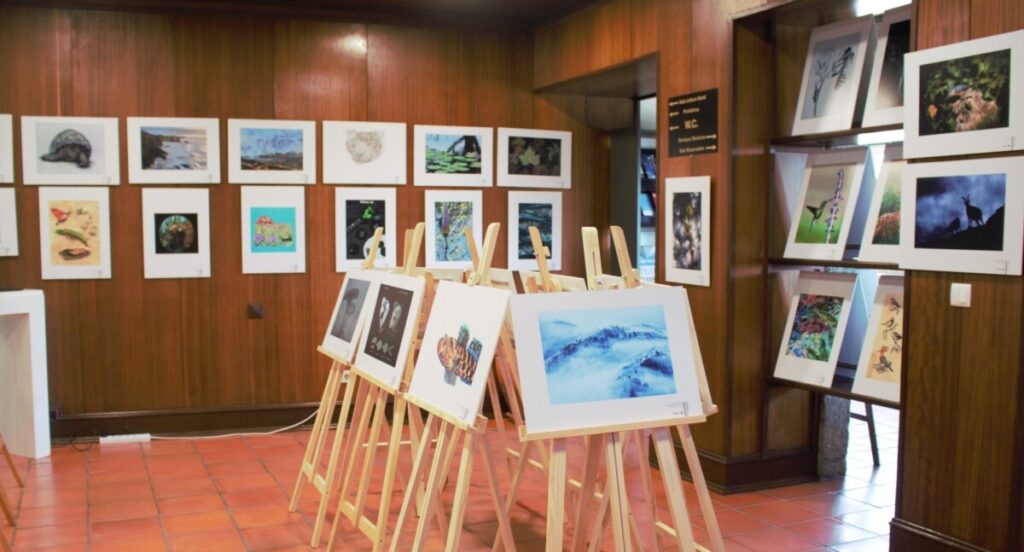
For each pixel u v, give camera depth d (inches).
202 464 198.4
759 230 177.6
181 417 226.1
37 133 213.0
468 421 107.7
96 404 220.5
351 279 168.1
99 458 202.2
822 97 168.4
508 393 146.9
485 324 110.7
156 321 223.8
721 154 175.2
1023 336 118.9
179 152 222.7
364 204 237.6
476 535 153.7
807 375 168.7
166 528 155.6
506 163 249.8
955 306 128.7
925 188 131.7
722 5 173.5
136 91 219.5
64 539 149.5
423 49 241.1
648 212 261.0
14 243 212.5
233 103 226.2
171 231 223.1
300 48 230.4
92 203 217.5
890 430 231.6
